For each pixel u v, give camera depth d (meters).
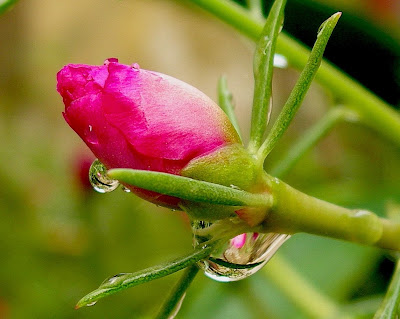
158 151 0.10
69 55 0.32
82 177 0.19
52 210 0.21
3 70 0.31
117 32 0.32
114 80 0.10
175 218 0.19
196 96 0.11
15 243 0.20
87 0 0.32
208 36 0.30
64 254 0.20
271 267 0.15
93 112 0.10
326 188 0.18
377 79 0.18
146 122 0.10
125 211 0.20
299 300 0.15
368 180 0.19
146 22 0.31
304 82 0.11
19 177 0.23
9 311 0.20
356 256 0.17
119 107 0.10
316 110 0.23
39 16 0.32
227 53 0.29
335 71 0.14
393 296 0.11
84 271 0.20
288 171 0.14
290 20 0.17
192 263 0.10
